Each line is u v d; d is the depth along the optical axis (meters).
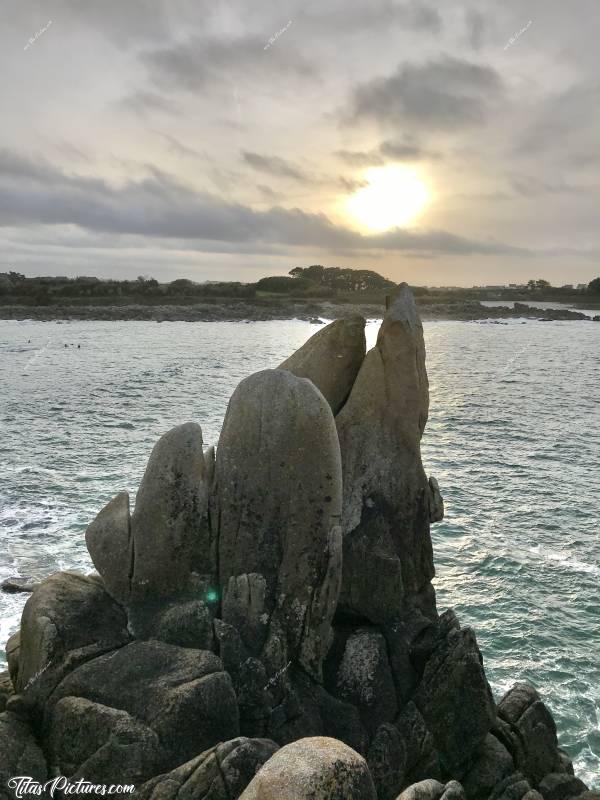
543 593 27.86
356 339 15.19
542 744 13.50
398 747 11.94
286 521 12.52
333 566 12.41
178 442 12.75
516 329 196.00
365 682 12.79
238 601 12.41
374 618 13.68
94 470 41.62
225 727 10.72
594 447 51.28
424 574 14.76
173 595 12.61
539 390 80.50
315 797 7.44
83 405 62.78
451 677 12.62
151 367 91.94
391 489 14.30
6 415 57.03
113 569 12.58
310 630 12.45
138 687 10.84
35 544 30.06
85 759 10.38
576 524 35.06
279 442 12.48
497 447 50.84
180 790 9.55
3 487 37.72
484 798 12.48
